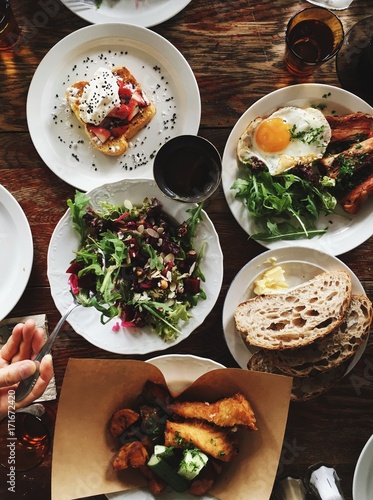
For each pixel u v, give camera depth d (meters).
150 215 0.72
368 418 0.76
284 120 0.73
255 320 0.71
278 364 0.72
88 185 0.74
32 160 0.75
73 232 0.71
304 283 0.73
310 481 0.74
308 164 0.74
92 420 0.67
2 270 0.73
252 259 0.73
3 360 0.68
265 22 0.76
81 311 0.71
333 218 0.76
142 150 0.76
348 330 0.72
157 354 0.75
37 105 0.73
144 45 0.74
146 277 0.72
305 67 0.74
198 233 0.72
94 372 0.64
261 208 0.73
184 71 0.73
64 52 0.73
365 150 0.73
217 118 0.76
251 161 0.73
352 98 0.74
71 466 0.66
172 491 0.69
